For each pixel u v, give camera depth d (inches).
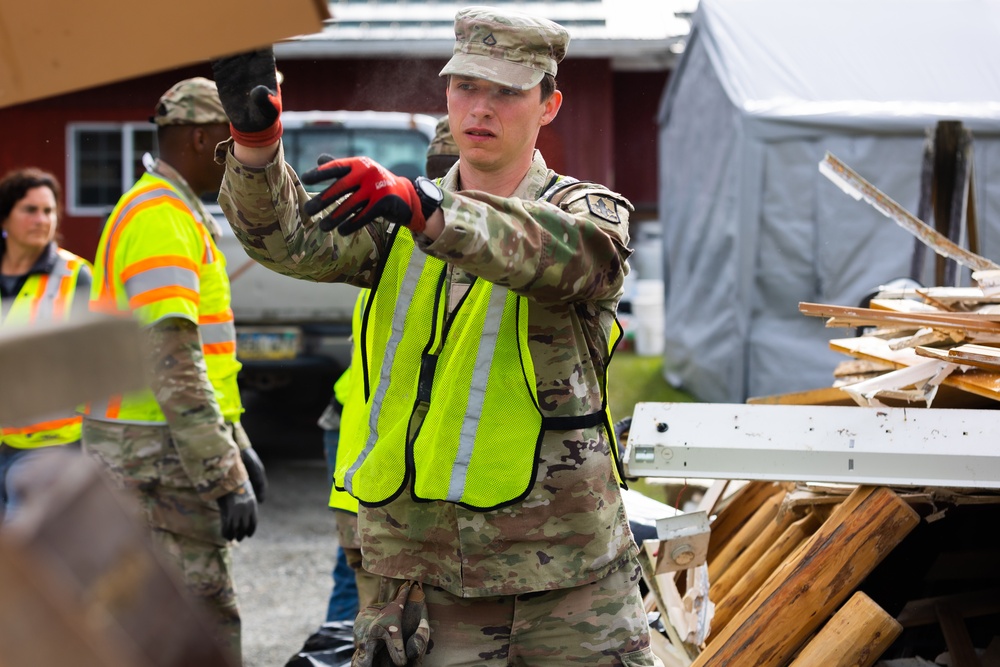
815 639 119.8
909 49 392.5
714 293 411.2
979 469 115.3
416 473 92.7
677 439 116.3
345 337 329.4
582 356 94.7
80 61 45.7
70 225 550.0
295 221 89.7
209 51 46.5
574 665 94.8
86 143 548.7
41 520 33.8
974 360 122.1
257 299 328.2
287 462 337.1
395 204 72.7
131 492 139.8
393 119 362.6
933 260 366.6
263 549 254.2
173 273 136.9
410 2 520.1
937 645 144.3
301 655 158.9
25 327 37.0
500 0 548.1
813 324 378.3
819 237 373.1
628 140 688.4
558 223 82.4
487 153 95.3
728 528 159.9
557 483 92.7
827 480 116.6
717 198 405.1
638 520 148.2
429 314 94.5
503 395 92.0
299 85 514.6
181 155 147.8
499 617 94.8
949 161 231.1
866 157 368.5
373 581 145.6
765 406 117.0
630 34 568.1
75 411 41.0
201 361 139.2
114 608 35.5
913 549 142.0
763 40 400.2
